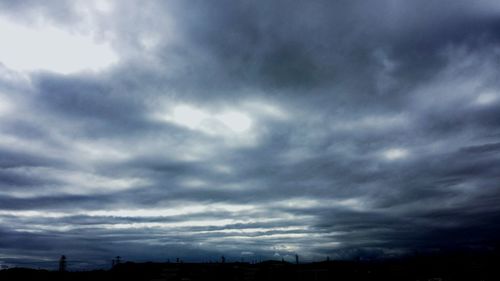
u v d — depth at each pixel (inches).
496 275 3550.7
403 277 3873.0
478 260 4210.1
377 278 3865.7
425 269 4222.4
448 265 4274.1
